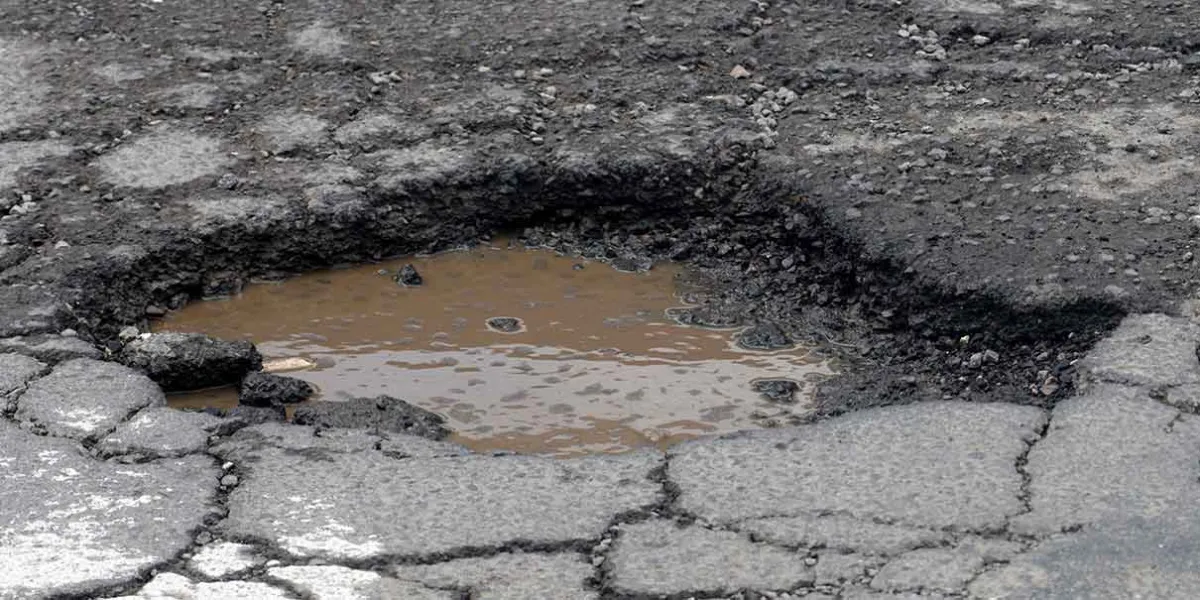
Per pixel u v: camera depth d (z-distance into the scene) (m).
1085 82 7.20
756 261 6.16
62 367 5.06
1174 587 3.94
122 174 6.37
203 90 7.07
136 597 3.97
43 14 7.77
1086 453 4.50
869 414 4.75
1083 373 4.95
